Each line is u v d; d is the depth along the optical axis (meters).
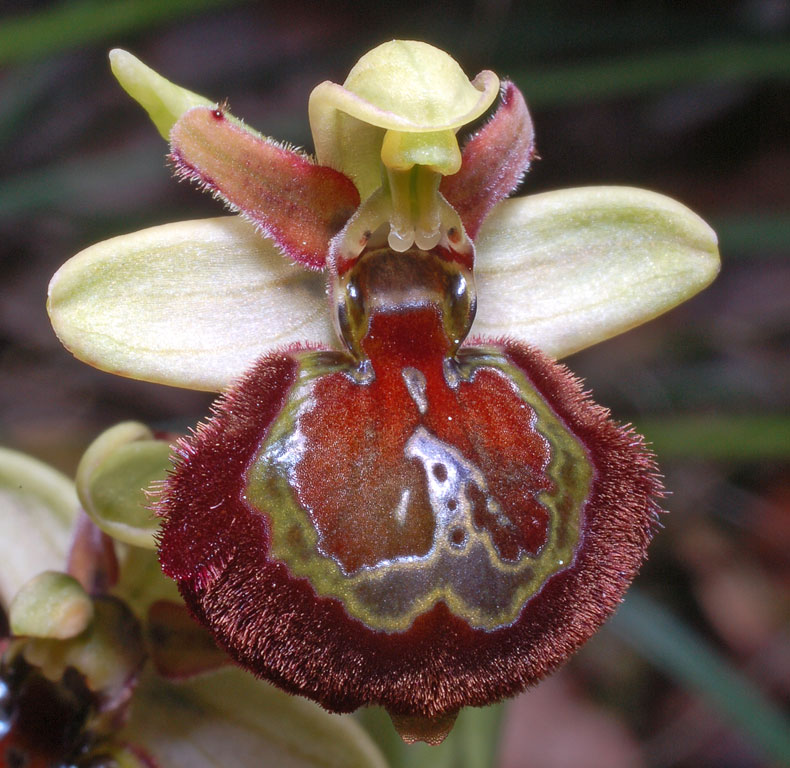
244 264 0.05
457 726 0.06
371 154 0.05
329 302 0.05
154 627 0.05
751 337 0.13
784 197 0.14
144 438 0.05
